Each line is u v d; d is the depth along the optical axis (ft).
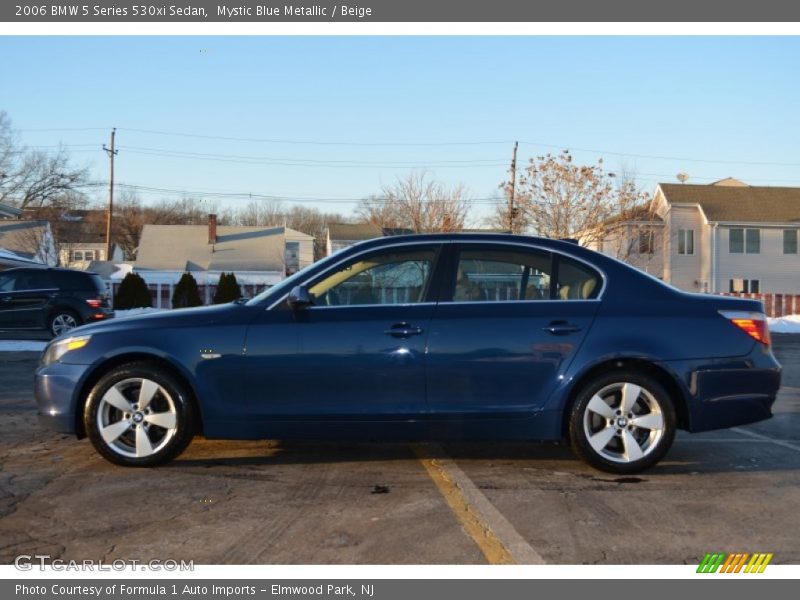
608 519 14.80
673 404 17.78
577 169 104.06
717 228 144.36
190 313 18.25
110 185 153.69
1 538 13.75
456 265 18.15
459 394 17.43
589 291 18.08
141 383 17.83
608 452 17.74
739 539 13.91
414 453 20.01
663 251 142.51
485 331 17.47
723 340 17.76
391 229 129.80
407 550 13.25
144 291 89.61
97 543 13.53
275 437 17.61
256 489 16.61
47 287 55.72
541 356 17.42
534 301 17.90
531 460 19.29
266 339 17.49
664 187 149.48
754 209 146.72
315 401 17.48
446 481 17.28
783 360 49.11
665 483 17.29
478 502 15.72
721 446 21.21
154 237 164.96
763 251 145.59
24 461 18.84
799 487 17.11
